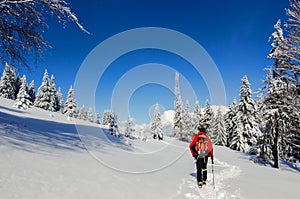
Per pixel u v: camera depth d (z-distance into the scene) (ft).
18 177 14.33
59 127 50.67
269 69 60.08
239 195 21.56
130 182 20.24
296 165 74.90
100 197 15.08
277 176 36.09
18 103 112.16
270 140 66.33
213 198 20.12
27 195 12.41
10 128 27.81
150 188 19.83
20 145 21.47
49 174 16.52
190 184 24.43
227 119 173.37
